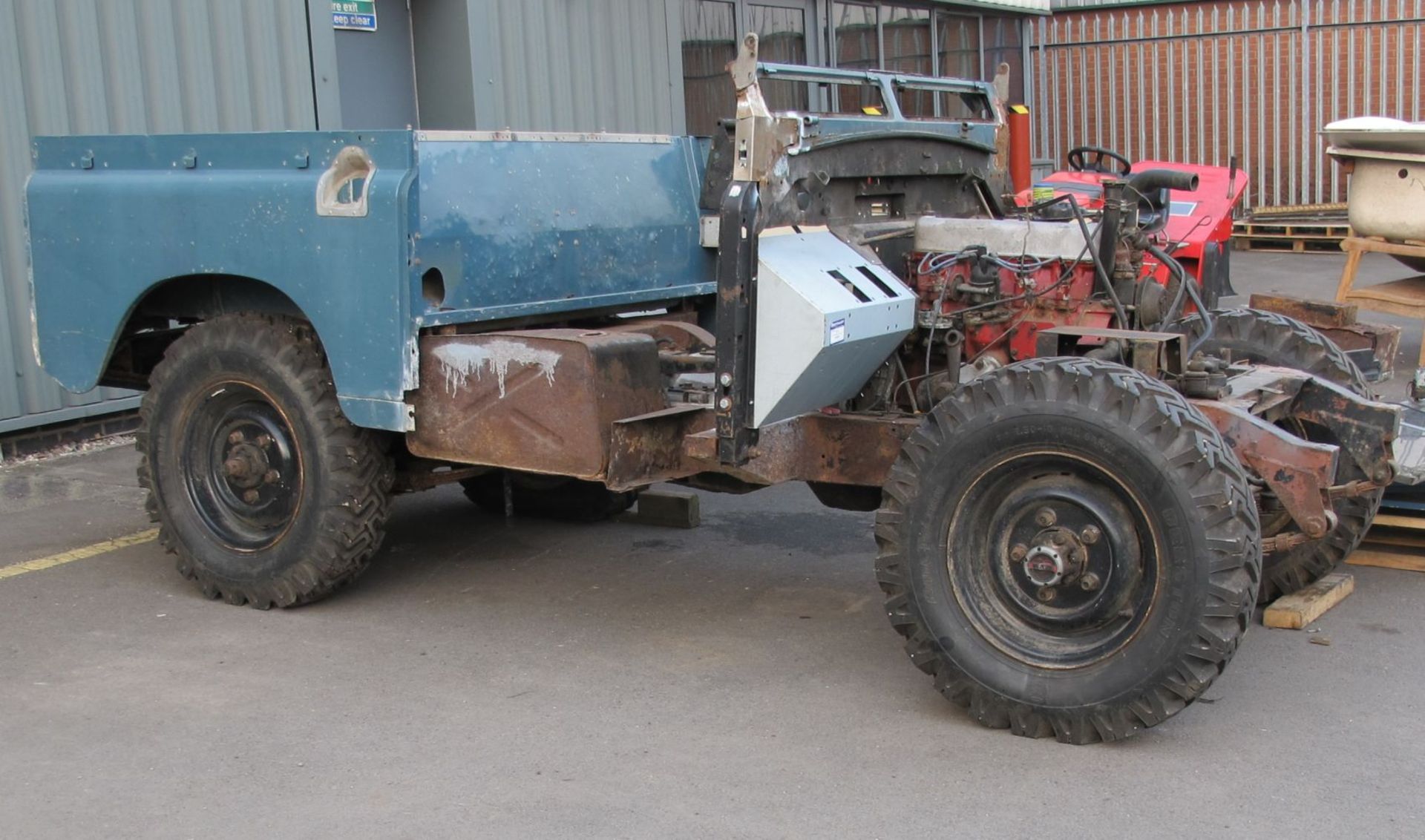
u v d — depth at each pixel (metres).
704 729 3.89
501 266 4.74
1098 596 3.68
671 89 11.12
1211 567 3.48
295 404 4.75
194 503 5.07
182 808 3.43
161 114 7.62
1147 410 3.55
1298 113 17.00
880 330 4.22
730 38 11.70
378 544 4.91
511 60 9.65
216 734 3.88
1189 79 17.55
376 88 9.22
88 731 3.90
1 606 5.00
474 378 4.41
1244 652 4.47
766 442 4.33
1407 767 3.61
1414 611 4.85
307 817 3.38
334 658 4.48
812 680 4.26
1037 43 18.27
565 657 4.48
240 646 4.60
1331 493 4.16
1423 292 9.27
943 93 5.45
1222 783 3.52
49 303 5.21
